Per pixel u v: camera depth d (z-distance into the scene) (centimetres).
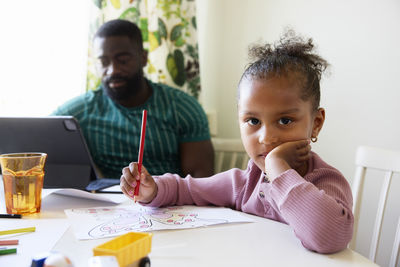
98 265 38
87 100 163
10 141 97
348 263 54
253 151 73
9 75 169
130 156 158
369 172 131
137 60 159
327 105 146
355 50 135
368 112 132
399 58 122
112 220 70
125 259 43
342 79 140
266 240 61
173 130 162
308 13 153
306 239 58
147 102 162
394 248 90
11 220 70
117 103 161
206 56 202
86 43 180
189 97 169
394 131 124
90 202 84
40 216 73
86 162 97
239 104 76
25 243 58
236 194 86
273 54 79
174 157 166
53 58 176
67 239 60
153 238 61
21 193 73
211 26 199
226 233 64
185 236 62
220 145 173
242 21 184
